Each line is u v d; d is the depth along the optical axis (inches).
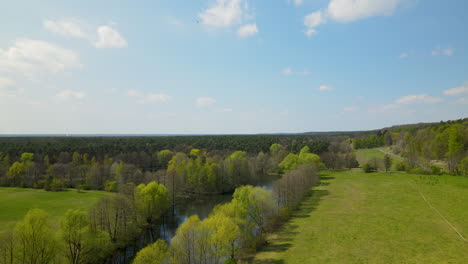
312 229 2143.2
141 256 1443.2
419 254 1574.8
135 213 2377.0
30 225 1422.2
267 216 2351.1
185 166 4084.6
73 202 2716.5
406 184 3508.9
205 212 2965.1
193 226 1624.0
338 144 7524.6
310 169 3882.9
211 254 1635.1
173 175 3467.0
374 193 3228.3
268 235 2101.4
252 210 2192.4
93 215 1950.1
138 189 2581.2
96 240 1724.9
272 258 1680.6
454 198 2694.4
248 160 5177.2
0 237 1477.6
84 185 3614.7
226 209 1950.1
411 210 2447.1
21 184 3612.2
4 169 3882.9
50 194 3107.8
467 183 3253.0
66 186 3703.3
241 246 1876.2
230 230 1641.2
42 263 1445.6
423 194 2952.8
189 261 1574.8
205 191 3993.6
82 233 1632.6
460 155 3860.7
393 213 2401.6
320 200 3125.0
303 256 1665.8
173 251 1558.8
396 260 1524.4
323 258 1614.2
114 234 2033.7
